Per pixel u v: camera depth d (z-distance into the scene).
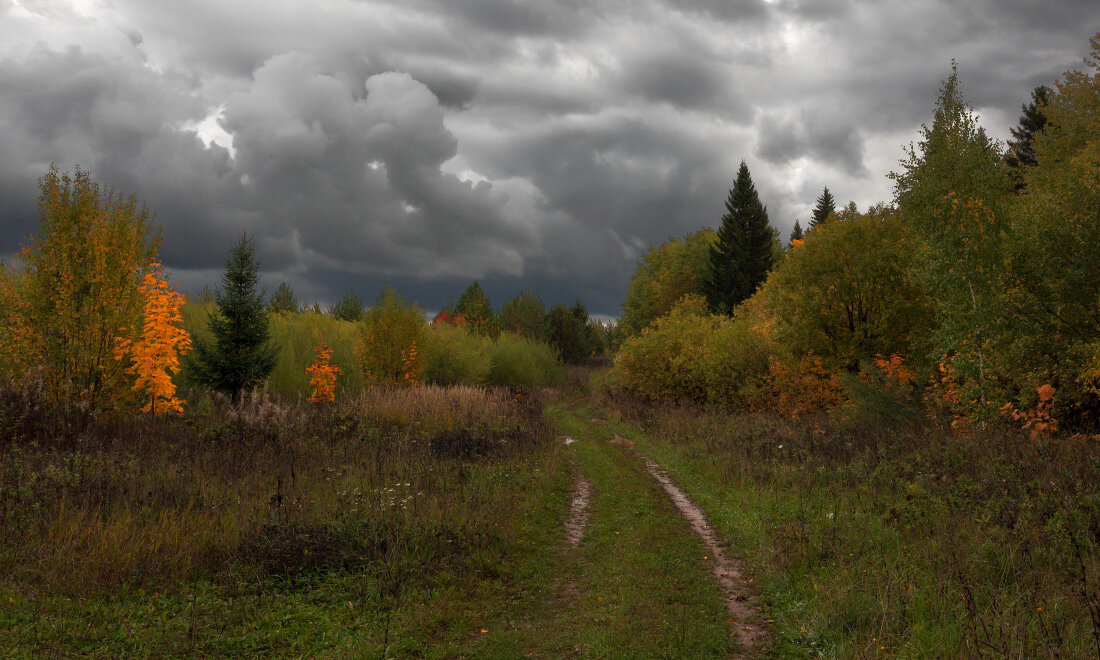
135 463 10.23
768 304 22.56
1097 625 4.39
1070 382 12.27
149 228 15.01
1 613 5.23
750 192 59.19
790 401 21.14
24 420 11.90
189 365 18.61
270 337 21.94
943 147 15.64
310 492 9.77
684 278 65.94
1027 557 6.25
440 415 18.95
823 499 10.12
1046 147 26.14
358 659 5.12
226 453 11.89
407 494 9.80
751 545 8.66
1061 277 12.44
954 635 4.80
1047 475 8.72
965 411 14.41
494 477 12.43
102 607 5.59
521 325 65.38
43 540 6.79
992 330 13.27
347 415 16.33
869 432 15.20
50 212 13.94
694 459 15.35
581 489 13.21
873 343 20.39
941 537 7.18
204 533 7.39
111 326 14.28
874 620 5.42
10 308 13.86
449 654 5.49
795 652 5.34
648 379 29.53
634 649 5.49
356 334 31.05
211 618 5.64
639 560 8.26
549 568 8.15
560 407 34.34
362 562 7.32
